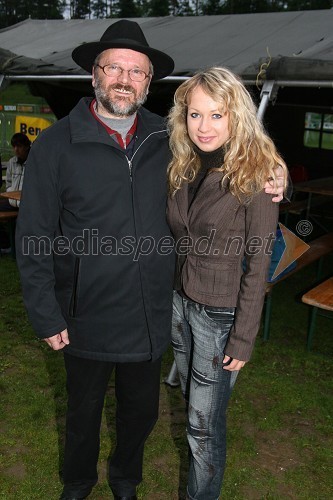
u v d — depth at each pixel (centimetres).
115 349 183
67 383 195
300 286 516
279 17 545
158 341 188
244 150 159
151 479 235
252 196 159
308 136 937
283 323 427
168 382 316
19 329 391
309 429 279
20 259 176
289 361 360
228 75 162
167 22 636
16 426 270
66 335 182
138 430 203
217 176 166
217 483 191
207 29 556
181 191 175
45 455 248
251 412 292
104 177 171
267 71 335
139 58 176
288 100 742
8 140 1310
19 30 716
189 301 181
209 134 162
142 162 178
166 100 681
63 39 623
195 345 182
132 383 194
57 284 184
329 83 313
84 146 171
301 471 245
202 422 184
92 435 200
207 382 181
